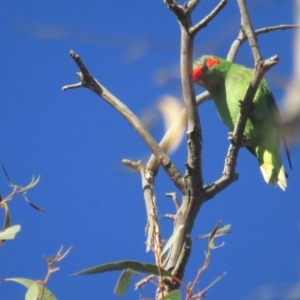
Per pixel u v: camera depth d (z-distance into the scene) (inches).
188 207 254.8
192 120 248.4
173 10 237.9
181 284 214.5
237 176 269.3
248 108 269.3
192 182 254.4
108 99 273.0
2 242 213.2
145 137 263.0
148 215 271.4
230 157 269.7
